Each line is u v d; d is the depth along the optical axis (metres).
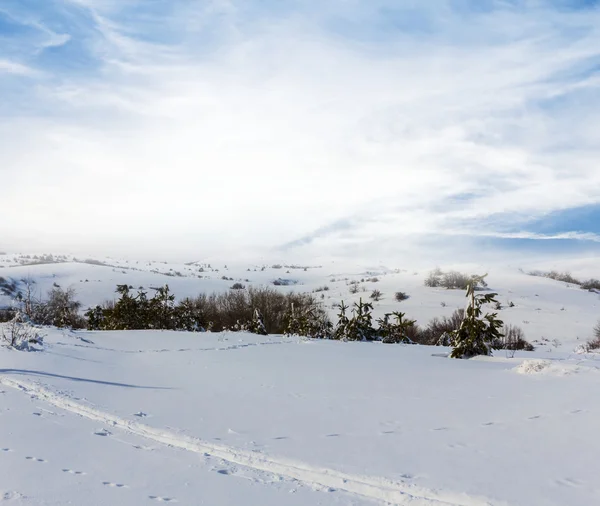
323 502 3.88
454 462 4.60
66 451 5.02
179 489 4.11
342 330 22.33
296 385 8.97
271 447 5.16
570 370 9.51
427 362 12.47
